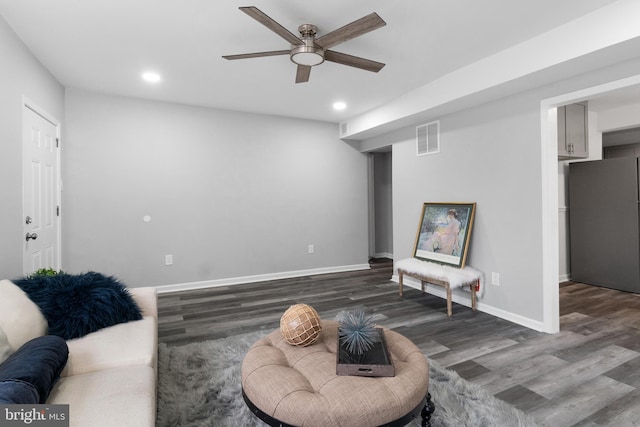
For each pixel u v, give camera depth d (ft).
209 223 15.08
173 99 13.83
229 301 12.90
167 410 5.99
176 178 14.40
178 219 14.49
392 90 12.82
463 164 12.28
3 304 5.08
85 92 12.78
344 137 17.60
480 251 11.67
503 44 9.09
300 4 7.25
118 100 13.34
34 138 9.73
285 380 4.60
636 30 6.81
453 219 12.48
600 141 16.11
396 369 4.84
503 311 10.91
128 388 4.53
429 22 7.99
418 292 13.99
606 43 7.25
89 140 12.87
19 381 3.59
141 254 13.87
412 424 5.63
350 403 4.11
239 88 12.55
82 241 12.85
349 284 15.40
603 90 8.38
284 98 13.73
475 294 11.63
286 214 16.78
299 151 17.03
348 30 7.12
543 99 9.71
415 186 14.56
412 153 14.71
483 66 10.03
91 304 6.21
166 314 11.45
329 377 4.63
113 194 13.33
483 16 7.72
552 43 8.28
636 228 13.70
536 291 9.98
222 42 8.98
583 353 8.39
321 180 17.61
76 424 3.76
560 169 15.87
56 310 5.84
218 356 8.09
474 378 7.22
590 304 12.36
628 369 7.59
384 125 14.80
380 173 22.50
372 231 22.17
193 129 14.69
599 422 5.80
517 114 10.41
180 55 9.75
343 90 12.81
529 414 5.99
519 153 10.39
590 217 15.12
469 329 9.97
